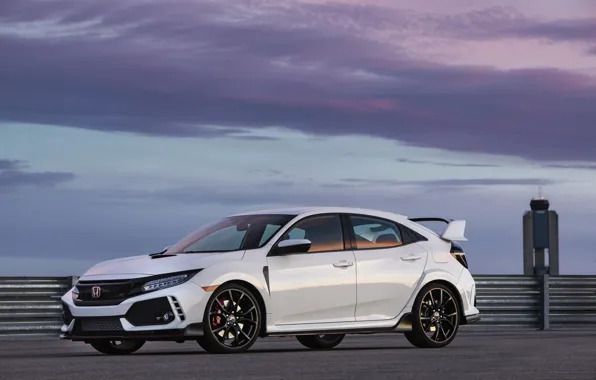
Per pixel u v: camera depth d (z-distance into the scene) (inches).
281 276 472.4
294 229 486.9
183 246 498.6
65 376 333.7
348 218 504.4
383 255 504.7
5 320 653.3
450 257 526.9
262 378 323.6
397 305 503.8
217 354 446.6
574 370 349.4
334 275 486.6
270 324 468.4
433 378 320.2
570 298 813.2
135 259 471.2
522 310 799.1
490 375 330.0
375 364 378.9
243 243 482.3
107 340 484.7
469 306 526.9
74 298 462.6
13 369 365.1
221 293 455.2
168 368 364.2
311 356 426.6
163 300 446.3
